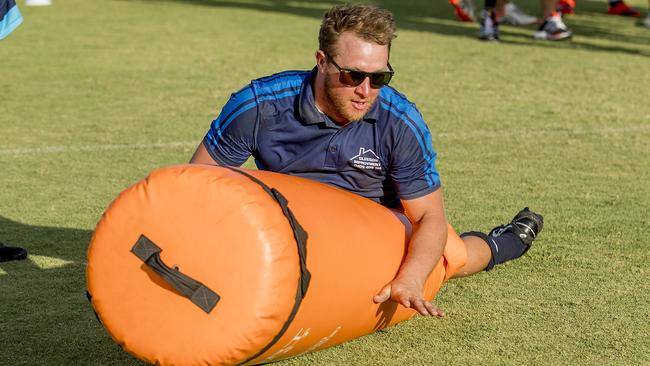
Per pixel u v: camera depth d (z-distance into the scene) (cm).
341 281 1145
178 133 2633
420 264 1233
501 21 5106
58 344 1298
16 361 1241
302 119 1248
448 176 2230
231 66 3662
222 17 5109
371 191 1326
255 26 4781
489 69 3669
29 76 3428
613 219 1916
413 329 1362
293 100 1255
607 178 2239
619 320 1403
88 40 4250
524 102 3092
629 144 2575
